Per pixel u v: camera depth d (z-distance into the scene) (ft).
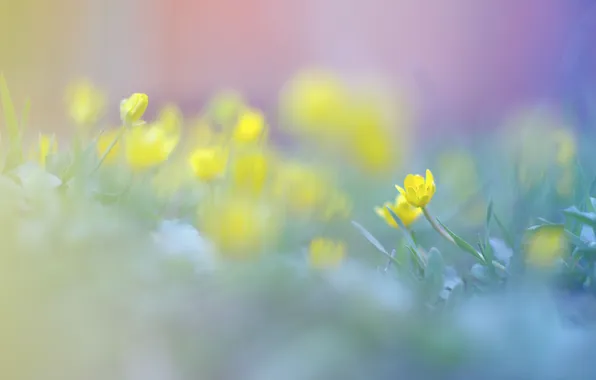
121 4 14.89
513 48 16.40
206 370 2.77
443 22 16.96
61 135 4.59
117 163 3.80
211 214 3.75
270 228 4.00
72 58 14.11
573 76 6.89
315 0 17.03
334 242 4.37
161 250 3.14
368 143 7.40
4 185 3.15
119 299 2.85
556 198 3.92
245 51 16.83
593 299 3.02
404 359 2.60
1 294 2.84
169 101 15.84
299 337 2.74
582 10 12.63
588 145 4.78
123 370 2.80
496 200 4.57
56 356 2.80
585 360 2.48
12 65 13.01
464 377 2.52
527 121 7.80
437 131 10.74
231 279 2.91
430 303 3.08
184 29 16.16
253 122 4.09
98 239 3.06
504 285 3.19
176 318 2.82
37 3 13.44
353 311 2.80
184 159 4.34
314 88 7.52
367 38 17.26
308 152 7.39
